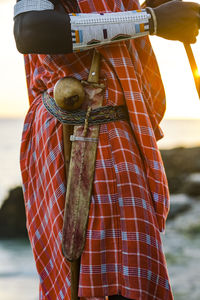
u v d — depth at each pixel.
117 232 1.68
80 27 1.61
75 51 1.64
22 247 19.45
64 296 1.79
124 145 1.71
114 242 1.68
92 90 1.71
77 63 1.73
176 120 153.62
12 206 21.53
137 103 1.72
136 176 1.70
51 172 1.79
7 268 15.43
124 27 1.63
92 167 1.70
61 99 1.69
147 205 1.70
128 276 1.65
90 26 1.62
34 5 1.62
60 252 1.76
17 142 95.88
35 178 1.91
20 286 13.20
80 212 1.69
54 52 1.64
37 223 1.90
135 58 1.76
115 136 1.71
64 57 1.74
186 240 13.93
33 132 1.92
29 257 17.31
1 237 21.36
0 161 63.31
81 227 1.69
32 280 13.81
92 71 1.71
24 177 1.95
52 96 1.79
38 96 1.94
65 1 1.74
